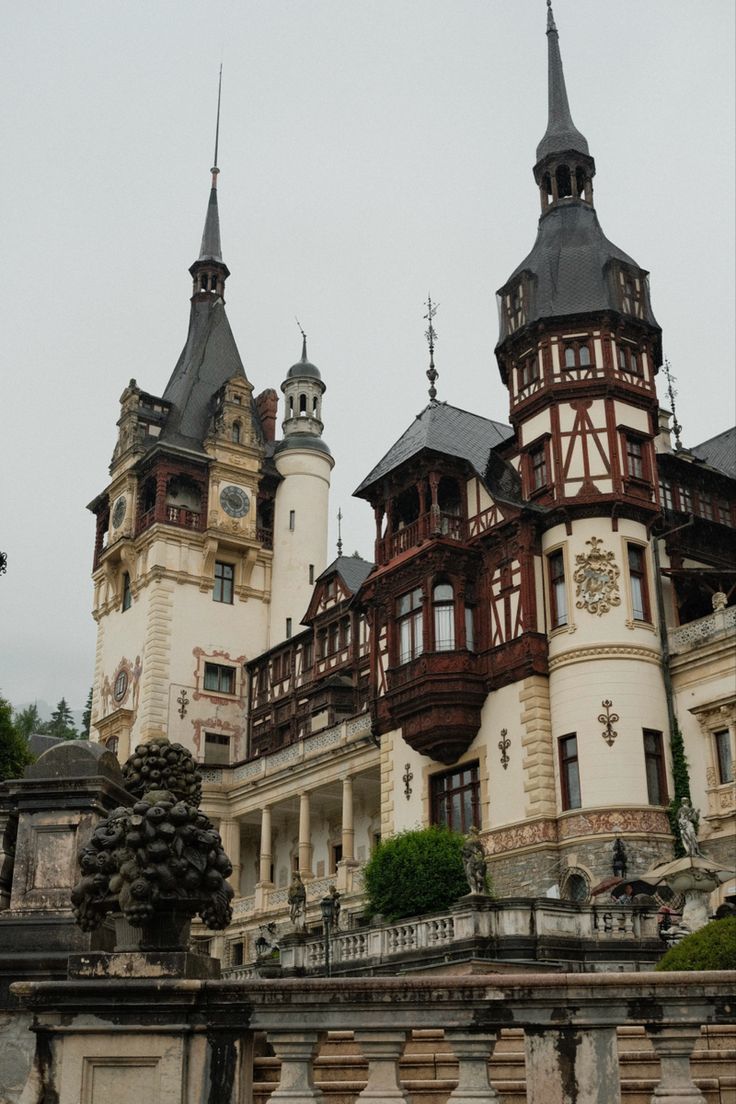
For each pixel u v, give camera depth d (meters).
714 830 31.41
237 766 50.28
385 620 39.31
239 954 46.31
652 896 26.72
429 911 26.84
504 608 35.78
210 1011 6.96
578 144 40.75
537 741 33.53
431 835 28.20
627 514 34.84
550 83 42.72
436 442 38.47
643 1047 10.23
